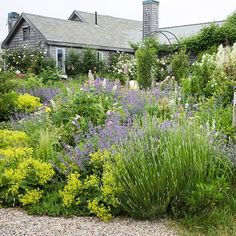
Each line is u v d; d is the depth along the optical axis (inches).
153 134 193.0
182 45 919.7
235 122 236.4
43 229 160.2
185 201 167.3
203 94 360.8
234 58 397.7
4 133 251.0
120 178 172.4
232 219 165.0
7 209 183.6
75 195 180.7
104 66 1003.9
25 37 1077.1
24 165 194.5
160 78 707.4
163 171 168.1
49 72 617.0
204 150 180.4
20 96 399.2
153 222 167.6
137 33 1257.4
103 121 268.1
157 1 1137.4
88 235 154.6
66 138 245.3
